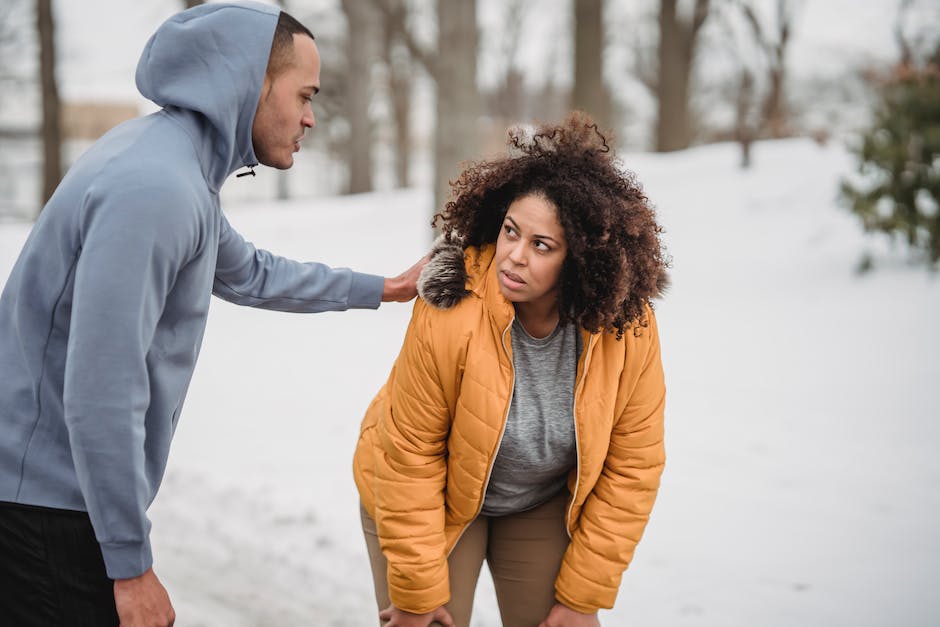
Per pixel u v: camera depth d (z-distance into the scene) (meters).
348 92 24.45
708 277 9.19
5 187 33.31
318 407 5.79
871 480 4.24
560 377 2.12
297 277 2.53
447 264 2.03
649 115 30.06
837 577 3.35
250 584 3.54
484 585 3.46
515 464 2.17
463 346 2.01
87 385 1.72
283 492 4.36
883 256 8.81
